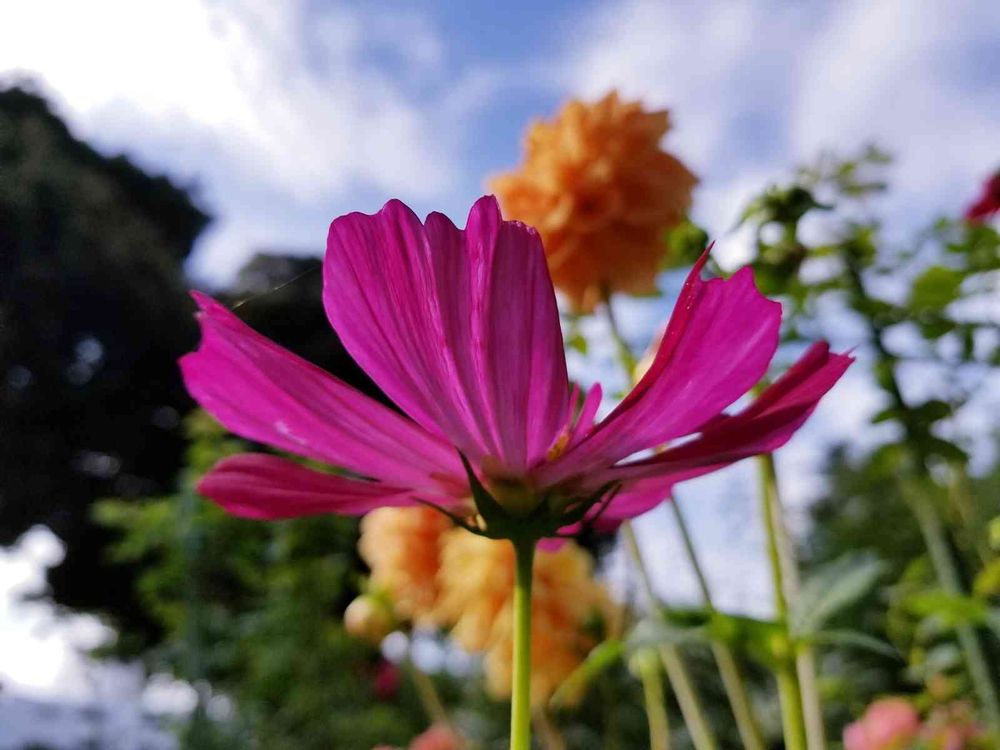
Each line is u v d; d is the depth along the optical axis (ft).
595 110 0.80
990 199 0.77
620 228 0.77
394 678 2.48
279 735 2.61
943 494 0.71
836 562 0.52
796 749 0.48
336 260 0.29
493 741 2.58
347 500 0.32
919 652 0.84
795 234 0.65
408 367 0.30
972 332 0.67
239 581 3.09
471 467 0.30
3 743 2.88
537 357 0.29
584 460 0.30
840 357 0.30
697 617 0.55
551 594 1.06
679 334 0.28
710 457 0.29
